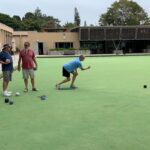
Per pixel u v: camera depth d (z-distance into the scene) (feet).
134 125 30.30
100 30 265.13
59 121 32.07
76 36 266.57
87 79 67.36
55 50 244.83
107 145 25.08
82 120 32.30
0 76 68.54
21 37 257.75
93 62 131.13
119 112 35.53
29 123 31.53
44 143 25.70
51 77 73.20
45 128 29.73
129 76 72.64
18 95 47.09
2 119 33.24
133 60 144.87
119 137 26.86
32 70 50.70
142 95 46.21
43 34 260.83
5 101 41.88
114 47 273.13
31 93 49.26
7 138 27.07
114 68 96.94
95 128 29.45
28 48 50.19
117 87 54.75
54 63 127.34
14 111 36.78
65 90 51.78
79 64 52.65
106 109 37.14
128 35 269.64
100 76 73.31
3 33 216.95
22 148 24.71
